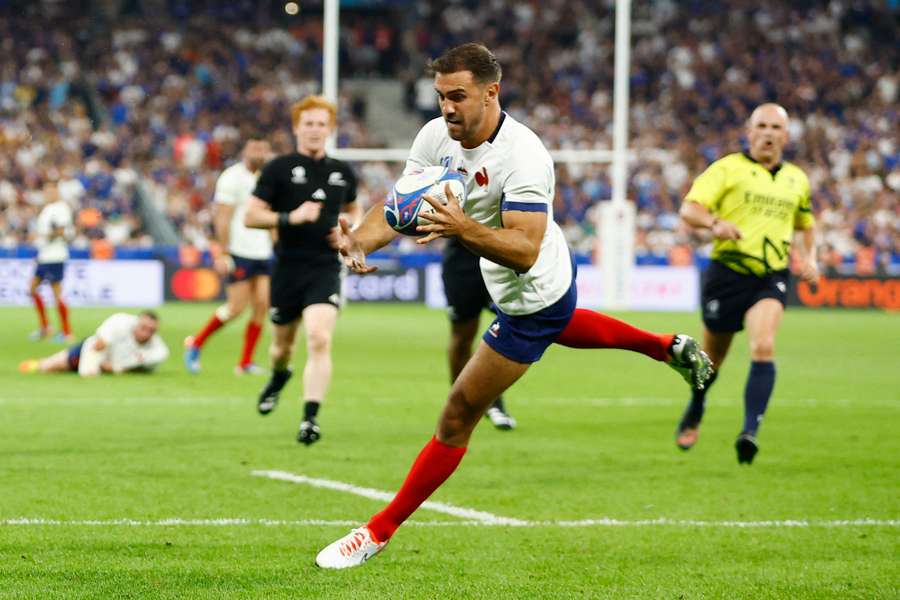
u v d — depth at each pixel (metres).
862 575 8.41
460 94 7.85
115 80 57.72
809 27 62.50
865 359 26.38
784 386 21.25
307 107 14.20
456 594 7.77
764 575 8.38
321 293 13.88
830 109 59.69
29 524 9.56
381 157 37.41
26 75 56.72
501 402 15.70
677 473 12.47
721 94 60.03
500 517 10.24
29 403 17.25
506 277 8.17
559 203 53.03
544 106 59.41
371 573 8.29
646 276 44.25
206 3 62.81
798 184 13.51
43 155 51.53
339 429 15.29
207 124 56.41
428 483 8.40
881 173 56.69
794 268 45.56
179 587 7.80
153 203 49.44
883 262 48.84
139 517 9.93
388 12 64.44
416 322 35.47
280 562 8.54
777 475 12.41
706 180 13.36
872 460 13.40
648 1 62.09
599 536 9.55
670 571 8.47
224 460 12.81
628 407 18.08
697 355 8.97
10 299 42.03
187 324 33.78
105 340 21.02
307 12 64.19
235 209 21.28
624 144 38.47
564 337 8.72
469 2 63.66
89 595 7.58
